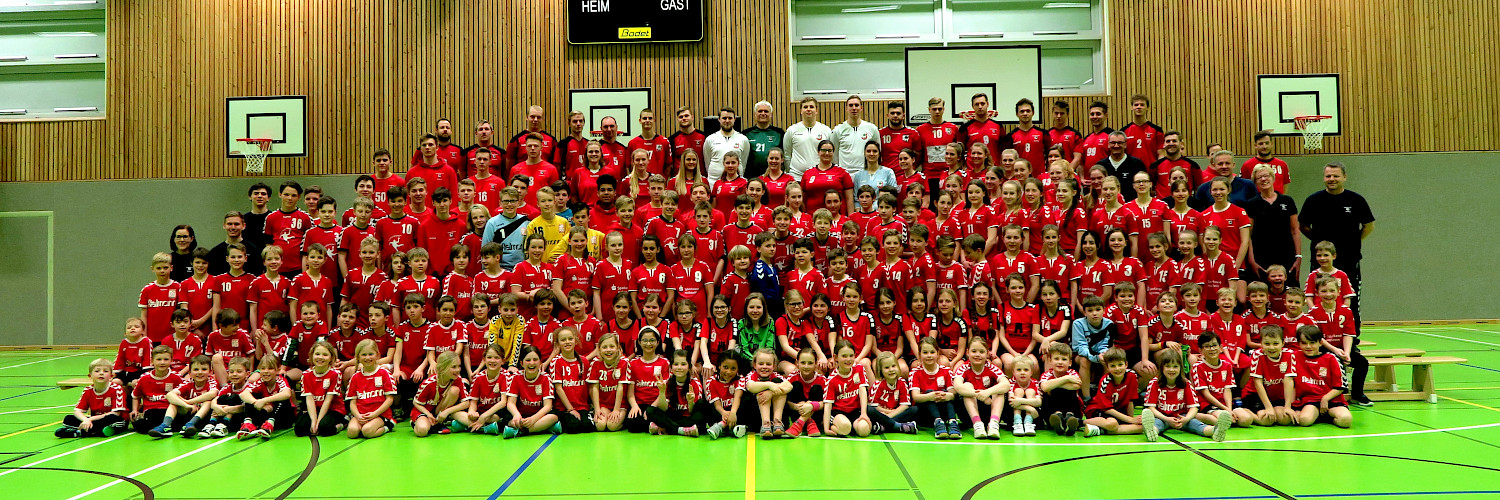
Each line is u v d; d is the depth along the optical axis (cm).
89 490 444
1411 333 1127
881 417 590
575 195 891
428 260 735
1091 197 793
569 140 967
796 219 781
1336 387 609
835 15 1249
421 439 578
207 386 629
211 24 1256
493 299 705
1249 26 1208
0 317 1277
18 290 1280
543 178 882
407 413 670
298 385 664
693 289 716
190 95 1257
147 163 1262
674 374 605
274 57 1248
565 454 523
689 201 851
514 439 576
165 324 729
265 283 728
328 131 1241
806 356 604
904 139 933
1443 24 1210
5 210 1281
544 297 673
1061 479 448
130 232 1262
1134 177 745
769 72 1230
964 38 1240
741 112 1226
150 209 1260
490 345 621
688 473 467
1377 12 1211
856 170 920
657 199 811
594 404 610
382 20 1241
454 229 776
